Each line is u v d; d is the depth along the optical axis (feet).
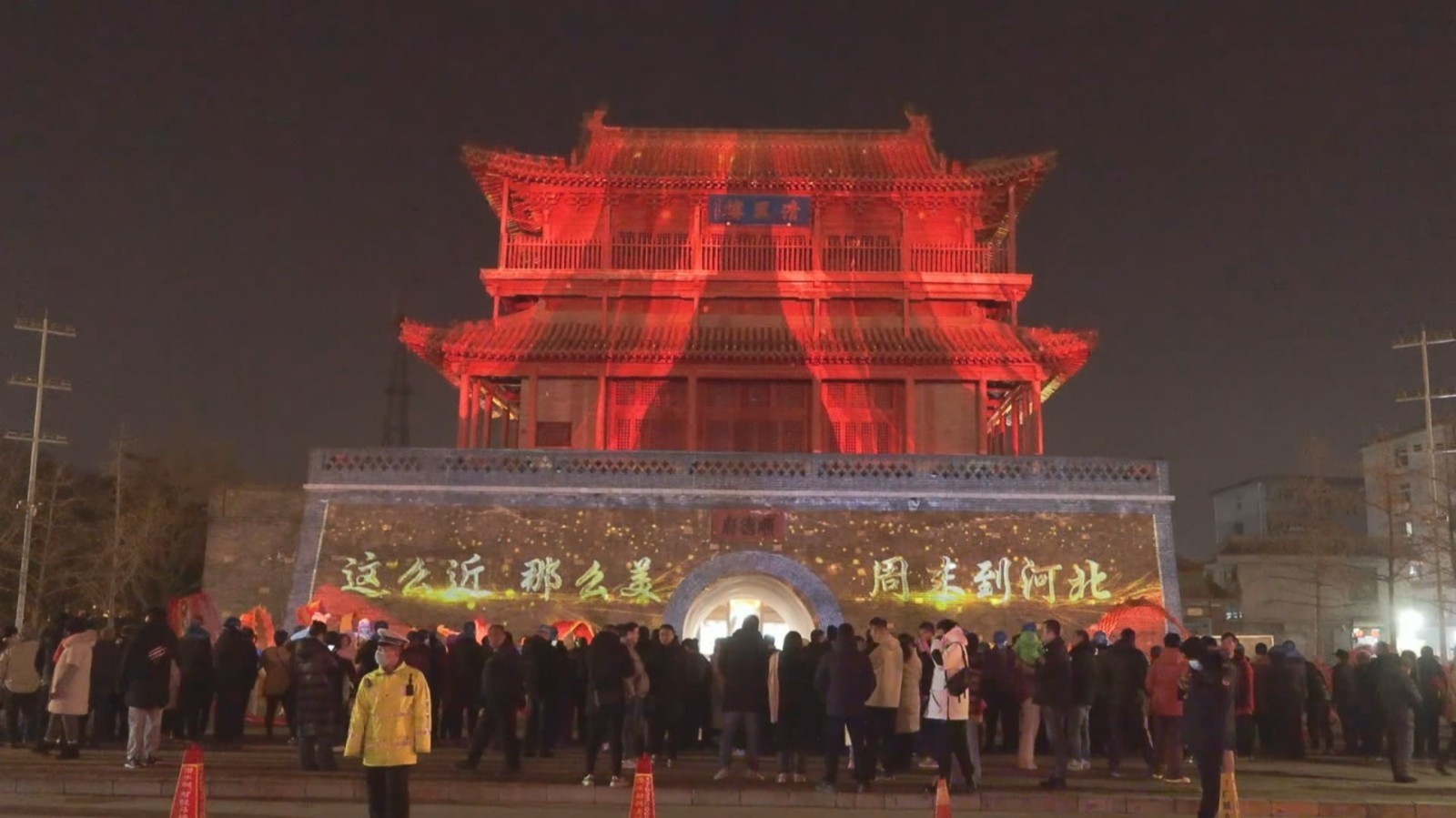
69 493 200.23
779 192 151.84
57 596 185.88
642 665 73.36
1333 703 95.61
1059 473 119.75
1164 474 120.26
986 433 145.18
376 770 45.24
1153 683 71.97
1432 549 187.11
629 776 69.26
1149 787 68.18
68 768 68.69
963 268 150.51
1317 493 196.75
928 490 119.03
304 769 68.44
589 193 151.74
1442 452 183.73
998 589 116.57
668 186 150.61
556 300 150.30
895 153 161.17
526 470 119.44
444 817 57.77
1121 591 116.67
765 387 147.33
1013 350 140.67
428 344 142.00
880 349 141.08
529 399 142.20
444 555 117.08
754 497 118.83
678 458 119.65
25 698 78.23
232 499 136.77
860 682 63.72
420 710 45.98
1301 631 225.76
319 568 116.88
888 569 116.78
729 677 69.00
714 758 81.20
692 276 148.46
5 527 180.04
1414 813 63.16
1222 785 48.98
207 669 82.84
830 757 63.77
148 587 194.80
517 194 153.99
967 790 63.67
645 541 117.60
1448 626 220.84
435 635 87.61
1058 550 117.80
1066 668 67.51
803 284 149.28
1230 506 291.38
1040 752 87.10
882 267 152.05
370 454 119.75
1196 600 228.02
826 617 115.03
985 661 80.59
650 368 143.95
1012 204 150.51
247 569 135.54
